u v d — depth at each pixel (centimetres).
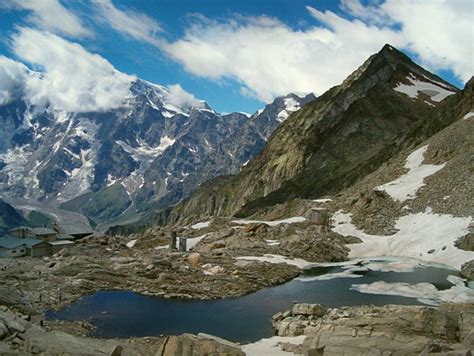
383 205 10556
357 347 3378
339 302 5847
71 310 5425
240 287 6500
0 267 7338
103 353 3491
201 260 7875
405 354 3175
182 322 5094
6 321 3878
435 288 6388
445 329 3650
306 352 3609
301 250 8800
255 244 9350
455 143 11700
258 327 4922
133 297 6028
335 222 10681
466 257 7869
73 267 7088
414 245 8838
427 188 10544
